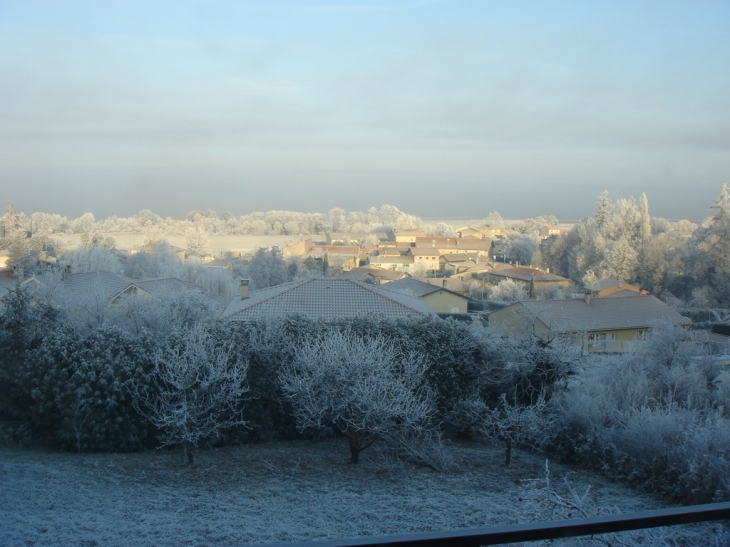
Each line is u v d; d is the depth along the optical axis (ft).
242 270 236.43
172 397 45.19
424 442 46.39
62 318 57.31
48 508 34.04
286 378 47.11
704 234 191.62
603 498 37.68
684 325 110.42
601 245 238.48
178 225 492.95
